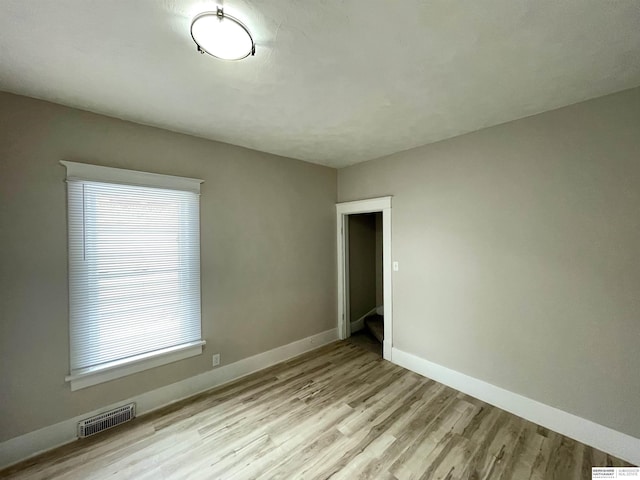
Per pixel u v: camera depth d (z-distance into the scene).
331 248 4.07
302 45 1.44
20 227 1.90
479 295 2.60
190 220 2.67
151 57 1.53
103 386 2.21
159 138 2.50
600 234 1.97
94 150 2.18
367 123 2.46
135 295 2.36
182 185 2.62
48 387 1.99
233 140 2.87
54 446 1.99
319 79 1.77
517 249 2.36
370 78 1.76
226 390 2.76
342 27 1.31
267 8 1.20
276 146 3.07
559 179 2.14
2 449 1.83
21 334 1.90
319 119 2.37
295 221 3.60
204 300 2.77
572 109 2.08
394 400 2.56
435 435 2.10
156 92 1.90
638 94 1.83
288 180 3.51
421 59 1.58
